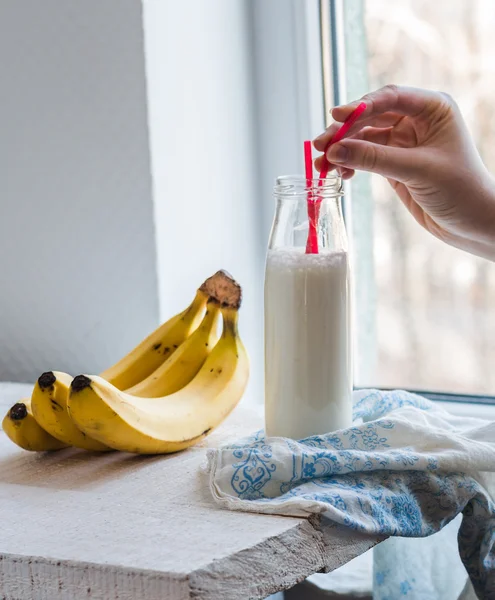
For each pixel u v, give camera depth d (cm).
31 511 74
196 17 122
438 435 83
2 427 92
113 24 115
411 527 76
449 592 96
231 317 96
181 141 121
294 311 84
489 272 124
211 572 61
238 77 130
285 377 85
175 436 86
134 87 115
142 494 77
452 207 87
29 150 124
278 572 66
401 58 125
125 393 89
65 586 64
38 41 121
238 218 132
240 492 75
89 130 119
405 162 83
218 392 93
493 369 125
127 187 118
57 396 85
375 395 96
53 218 124
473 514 83
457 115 87
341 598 110
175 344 100
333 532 71
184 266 122
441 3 121
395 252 129
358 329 132
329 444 82
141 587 61
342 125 85
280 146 132
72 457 89
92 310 123
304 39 126
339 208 87
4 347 131
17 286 128
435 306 128
